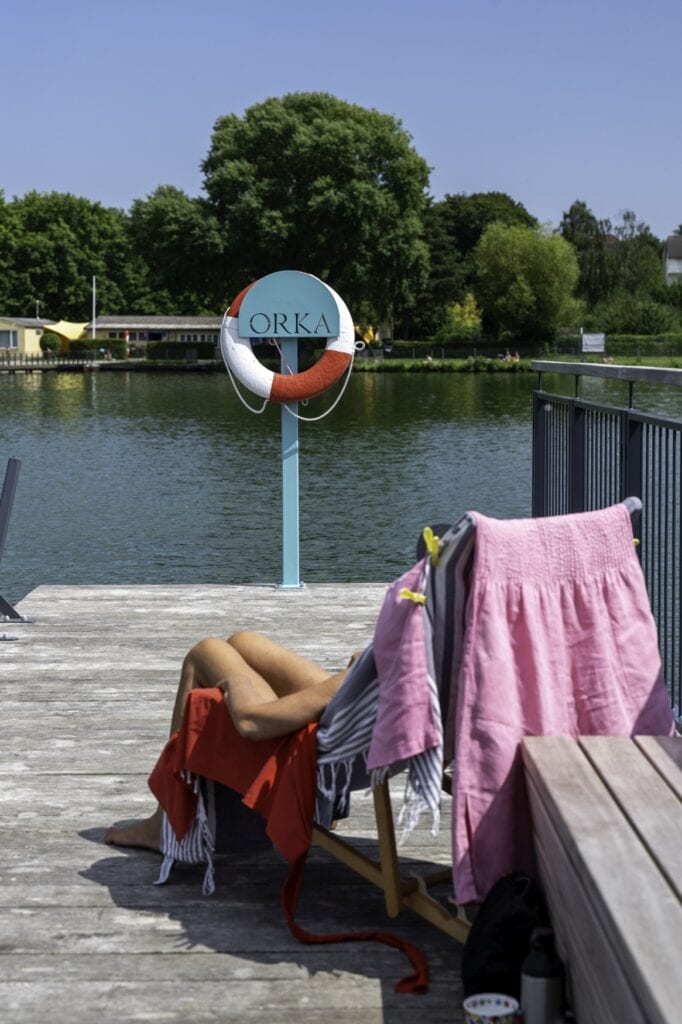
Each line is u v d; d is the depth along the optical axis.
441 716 2.66
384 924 3.00
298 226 69.62
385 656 2.61
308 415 42.41
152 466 27.89
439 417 41.34
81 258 95.69
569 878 2.12
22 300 93.69
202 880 3.27
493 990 2.45
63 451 31.28
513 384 63.03
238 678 3.03
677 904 1.84
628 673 2.69
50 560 16.73
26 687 5.32
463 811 2.55
